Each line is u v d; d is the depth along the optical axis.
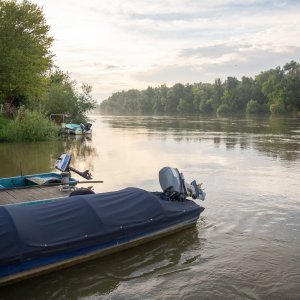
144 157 20.64
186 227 9.36
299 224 9.75
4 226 6.58
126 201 8.31
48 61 39.31
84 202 7.77
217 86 144.12
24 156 20.88
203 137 33.44
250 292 6.48
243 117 92.00
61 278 6.93
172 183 9.47
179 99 165.50
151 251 8.12
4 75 34.19
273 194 12.55
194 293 6.45
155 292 6.49
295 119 76.81
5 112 34.97
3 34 33.84
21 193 10.16
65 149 24.14
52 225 7.07
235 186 13.66
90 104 42.41
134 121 72.94
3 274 6.51
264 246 8.38
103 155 21.47
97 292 6.51
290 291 6.52
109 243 7.78
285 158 20.41
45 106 40.06
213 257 7.84
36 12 36.12
